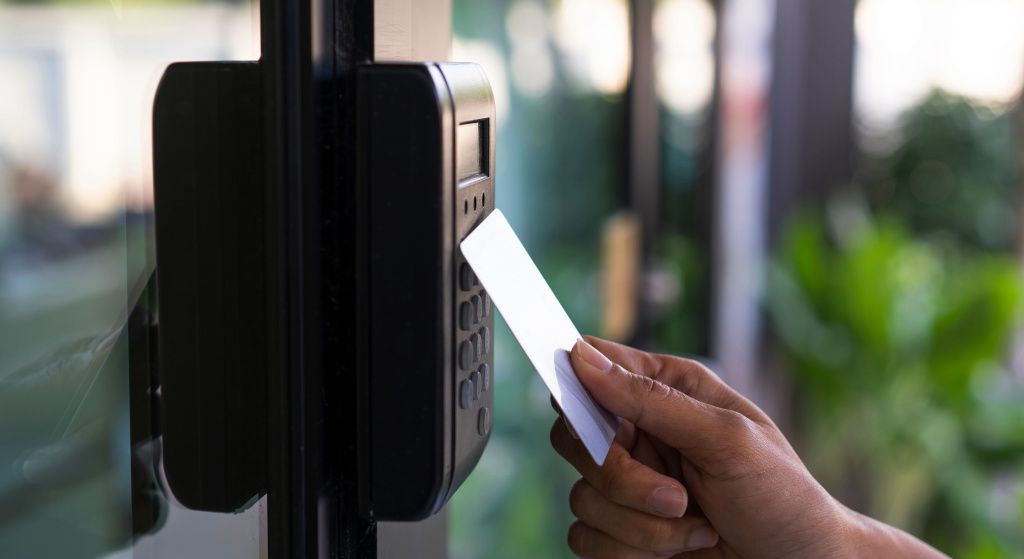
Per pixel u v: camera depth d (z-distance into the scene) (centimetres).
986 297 320
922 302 332
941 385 323
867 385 328
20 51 37
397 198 44
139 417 44
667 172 257
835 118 395
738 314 332
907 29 388
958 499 317
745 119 320
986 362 321
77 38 40
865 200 404
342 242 46
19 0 37
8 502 39
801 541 74
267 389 44
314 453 44
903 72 392
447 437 45
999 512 329
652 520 73
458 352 46
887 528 81
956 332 320
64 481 41
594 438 56
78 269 41
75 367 41
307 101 43
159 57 43
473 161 50
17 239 38
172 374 44
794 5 374
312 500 45
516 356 174
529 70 173
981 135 393
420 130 43
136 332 44
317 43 43
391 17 49
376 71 43
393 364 45
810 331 338
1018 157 391
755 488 71
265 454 44
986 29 384
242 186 43
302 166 43
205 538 45
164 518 45
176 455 45
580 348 61
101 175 41
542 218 184
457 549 158
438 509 47
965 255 395
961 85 390
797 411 380
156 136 43
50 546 40
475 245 48
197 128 43
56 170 39
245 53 44
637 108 228
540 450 189
